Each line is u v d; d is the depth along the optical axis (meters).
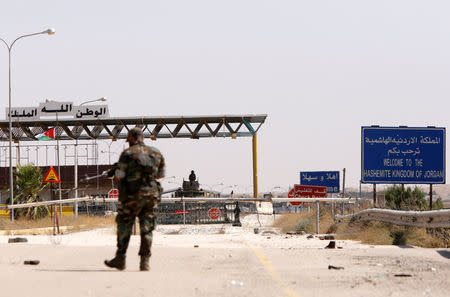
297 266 16.52
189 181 98.19
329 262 17.61
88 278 13.70
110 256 19.62
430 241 28.75
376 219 35.12
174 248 22.44
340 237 36.31
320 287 12.42
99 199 46.44
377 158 56.34
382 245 28.42
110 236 42.69
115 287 12.25
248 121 128.88
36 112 137.25
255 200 46.53
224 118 128.50
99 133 141.25
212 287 12.29
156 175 15.81
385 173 56.25
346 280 13.52
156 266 16.62
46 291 11.65
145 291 11.70
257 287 12.38
